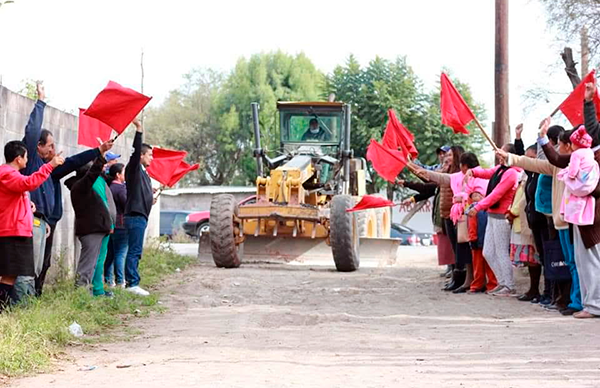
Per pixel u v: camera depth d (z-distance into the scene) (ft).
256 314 33.19
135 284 38.09
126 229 38.42
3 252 27.63
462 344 25.88
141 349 25.46
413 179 123.13
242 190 143.95
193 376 20.99
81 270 34.24
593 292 30.99
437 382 20.20
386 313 33.19
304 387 19.57
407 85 116.16
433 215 43.57
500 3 53.57
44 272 32.73
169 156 44.47
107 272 40.04
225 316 32.73
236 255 52.26
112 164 38.47
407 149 41.29
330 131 60.44
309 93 204.23
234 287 41.91
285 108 60.64
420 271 51.72
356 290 40.65
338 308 34.83
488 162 115.96
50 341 25.48
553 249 33.04
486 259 38.45
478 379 20.52
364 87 116.57
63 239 40.57
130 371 21.88
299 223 54.80
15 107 34.12
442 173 40.60
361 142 117.19
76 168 32.68
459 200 38.81
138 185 37.86
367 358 23.65
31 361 22.34
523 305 34.96
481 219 39.14
